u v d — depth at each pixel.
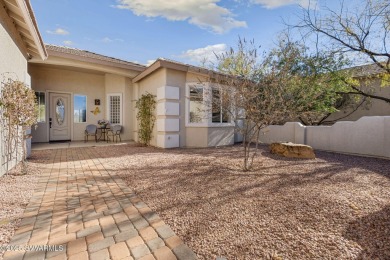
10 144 5.31
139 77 11.89
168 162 6.73
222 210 3.27
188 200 3.69
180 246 2.39
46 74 12.16
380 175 5.07
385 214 2.97
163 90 9.78
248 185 4.39
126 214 3.20
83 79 13.33
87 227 2.82
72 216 3.13
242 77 5.52
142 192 4.13
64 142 12.44
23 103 5.29
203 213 3.19
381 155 7.32
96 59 11.16
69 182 4.77
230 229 2.73
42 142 12.12
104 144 11.62
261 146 10.79
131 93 13.65
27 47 7.42
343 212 3.06
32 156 7.77
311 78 8.75
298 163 6.48
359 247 2.29
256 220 2.94
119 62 11.95
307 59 8.93
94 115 13.73
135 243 2.46
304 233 2.58
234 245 2.39
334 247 2.30
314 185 4.30
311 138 9.65
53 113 12.59
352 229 2.63
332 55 8.92
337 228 2.67
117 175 5.35
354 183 4.43
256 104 5.27
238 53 6.14
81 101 13.38
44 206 3.47
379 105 11.77
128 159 7.31
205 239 2.52
